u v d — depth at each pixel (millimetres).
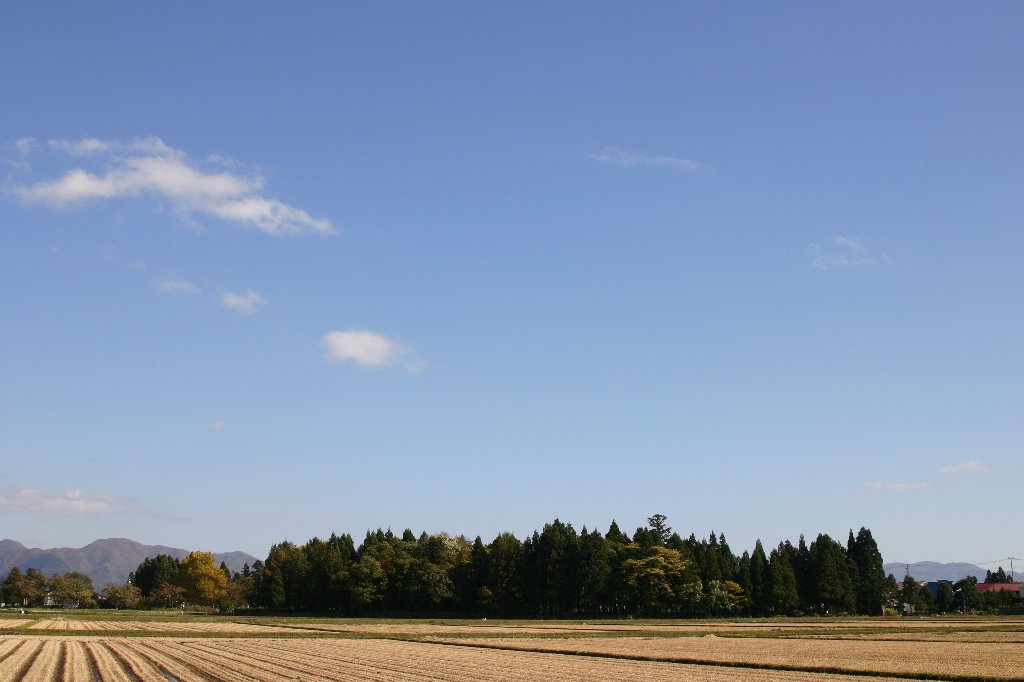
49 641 86062
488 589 172500
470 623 143625
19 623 120375
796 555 192625
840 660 67938
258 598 199875
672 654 75438
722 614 172250
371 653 75500
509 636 104125
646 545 174250
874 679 54844
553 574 171250
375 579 182625
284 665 62750
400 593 179875
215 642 89062
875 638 98438
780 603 177375
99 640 89625
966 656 71500
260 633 106938
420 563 178500
